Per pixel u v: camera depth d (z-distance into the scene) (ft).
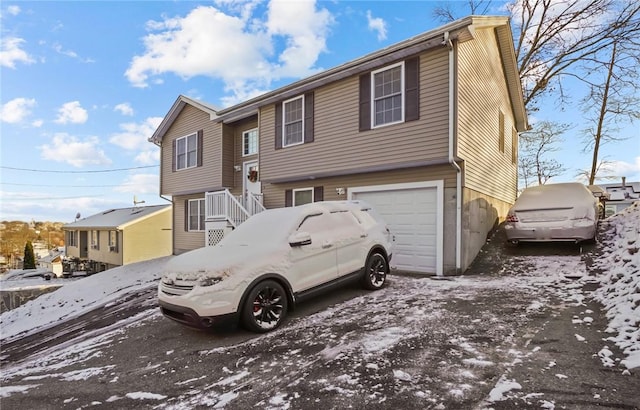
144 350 14.53
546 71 56.24
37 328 29.48
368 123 30.78
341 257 18.66
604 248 25.62
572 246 27.96
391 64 29.45
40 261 120.37
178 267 15.25
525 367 10.02
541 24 55.16
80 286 43.91
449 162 26.61
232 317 14.05
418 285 21.99
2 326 34.96
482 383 9.26
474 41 30.71
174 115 56.34
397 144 28.78
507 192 43.68
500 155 39.88
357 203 22.04
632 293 14.19
